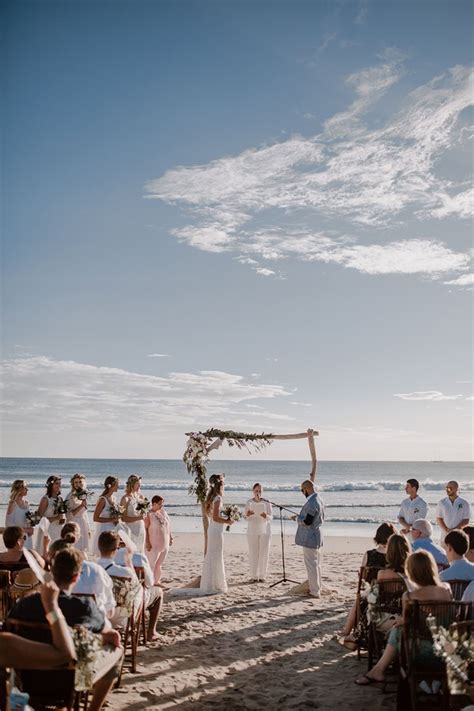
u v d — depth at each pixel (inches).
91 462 4586.6
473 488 2007.9
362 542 713.6
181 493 1688.0
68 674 154.1
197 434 421.4
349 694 217.2
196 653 263.1
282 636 290.0
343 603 361.7
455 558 217.0
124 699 208.7
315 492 392.2
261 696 215.2
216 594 386.3
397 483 1961.1
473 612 192.7
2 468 3661.4
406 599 184.9
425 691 183.0
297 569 490.3
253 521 434.3
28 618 156.8
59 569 161.5
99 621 166.1
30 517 355.9
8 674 151.6
